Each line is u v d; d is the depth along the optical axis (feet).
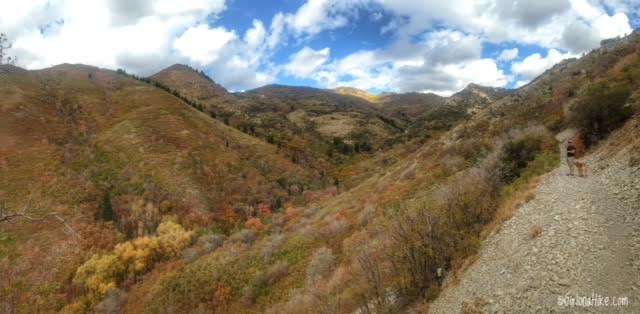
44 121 408.05
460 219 41.55
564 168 47.32
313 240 102.32
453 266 35.73
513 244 30.96
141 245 184.65
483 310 24.70
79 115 475.72
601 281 20.57
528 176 49.80
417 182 93.15
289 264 95.50
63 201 245.45
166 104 512.63
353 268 57.93
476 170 61.11
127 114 474.90
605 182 35.60
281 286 87.56
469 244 36.68
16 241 193.16
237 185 330.95
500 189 49.42
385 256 48.75
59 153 324.80
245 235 154.61
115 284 161.38
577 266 23.03
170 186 288.71
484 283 28.17
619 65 83.30
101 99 554.46
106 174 302.04
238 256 120.06
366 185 152.56
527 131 73.05
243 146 445.78
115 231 226.38
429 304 33.01
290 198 319.68
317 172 416.46
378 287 39.63
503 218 37.86
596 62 119.96
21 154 309.42
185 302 108.78
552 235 28.40
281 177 379.76
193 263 139.54
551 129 82.28
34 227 207.62
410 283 37.45
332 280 63.21
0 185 249.55
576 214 30.32
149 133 382.83
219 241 169.78
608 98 54.90
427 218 39.37
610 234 24.95
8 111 391.86
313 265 79.25
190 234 205.98
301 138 640.99
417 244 38.32
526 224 33.35
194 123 458.91
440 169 91.81
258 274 96.17
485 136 104.37
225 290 101.09
